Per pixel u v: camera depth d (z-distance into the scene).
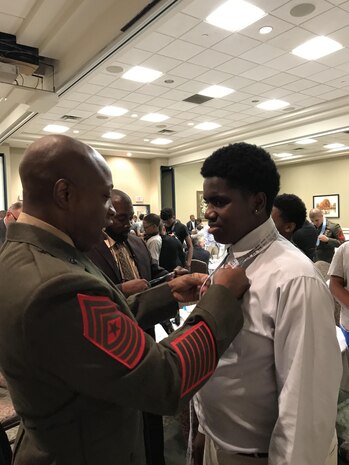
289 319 0.79
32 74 5.31
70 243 0.70
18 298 0.58
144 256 1.96
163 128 8.89
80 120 8.00
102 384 0.58
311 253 3.18
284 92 6.43
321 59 5.05
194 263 2.12
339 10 3.82
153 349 0.63
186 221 12.97
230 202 0.86
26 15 4.21
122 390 0.59
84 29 4.32
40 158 0.67
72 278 0.59
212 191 0.87
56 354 0.57
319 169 13.20
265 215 0.90
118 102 6.79
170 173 12.46
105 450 0.67
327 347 0.79
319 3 3.68
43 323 0.56
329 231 5.20
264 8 3.76
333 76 5.71
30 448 0.69
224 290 0.74
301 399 0.77
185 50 4.69
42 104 5.68
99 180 0.70
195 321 0.70
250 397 0.87
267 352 0.84
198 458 1.11
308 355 0.77
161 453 1.36
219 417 0.92
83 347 0.58
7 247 0.67
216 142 10.13
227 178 0.85
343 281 2.02
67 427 0.63
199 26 4.10
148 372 0.60
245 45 4.58
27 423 0.66
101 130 8.98
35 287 0.57
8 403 1.71
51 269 0.60
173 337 0.68
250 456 0.89
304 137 8.23
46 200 0.67
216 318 0.70
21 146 9.74
